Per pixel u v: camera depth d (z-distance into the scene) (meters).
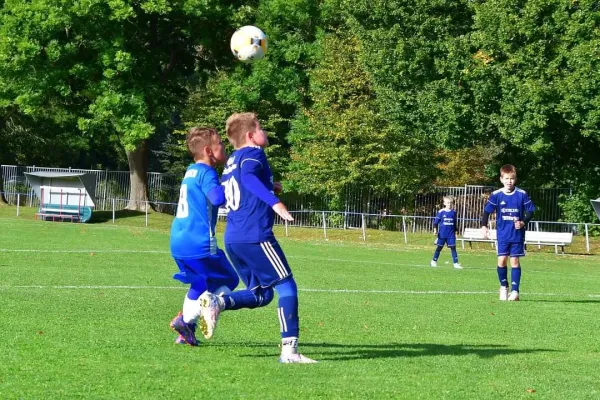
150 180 75.94
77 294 20.44
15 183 77.00
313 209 71.38
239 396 9.15
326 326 16.34
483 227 24.42
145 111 65.81
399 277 31.16
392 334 15.51
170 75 75.62
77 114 73.44
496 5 53.56
